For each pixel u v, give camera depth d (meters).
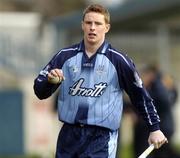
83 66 17.16
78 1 110.88
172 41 57.44
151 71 31.53
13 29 65.31
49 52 64.50
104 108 17.11
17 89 55.00
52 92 17.44
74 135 17.20
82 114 17.11
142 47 58.47
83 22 17.08
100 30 16.98
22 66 64.25
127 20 53.31
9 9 109.94
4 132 49.44
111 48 17.20
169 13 50.44
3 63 64.50
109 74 17.11
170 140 31.98
